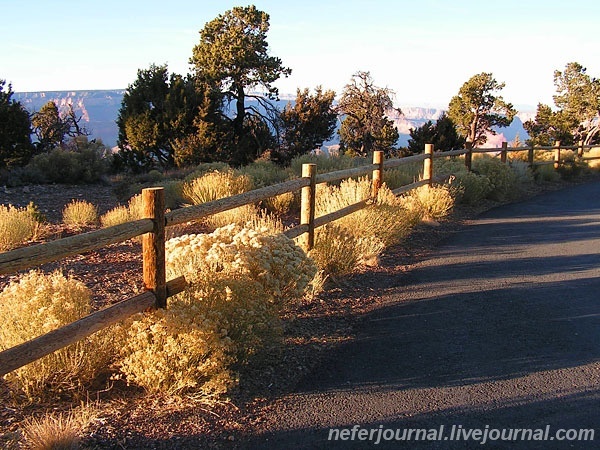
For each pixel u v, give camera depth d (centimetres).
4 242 787
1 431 326
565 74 4847
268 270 454
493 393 382
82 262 707
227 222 928
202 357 380
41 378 366
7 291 409
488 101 4725
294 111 3127
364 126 3522
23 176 1636
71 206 1030
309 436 333
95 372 389
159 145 2377
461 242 890
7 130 1925
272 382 402
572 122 4775
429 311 551
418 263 750
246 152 2753
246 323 410
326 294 605
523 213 1222
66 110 4297
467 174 1338
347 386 396
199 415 355
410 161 1044
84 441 318
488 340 475
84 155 1775
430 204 1084
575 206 1340
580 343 466
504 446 319
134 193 1377
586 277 666
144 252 397
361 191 855
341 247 675
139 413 355
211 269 432
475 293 605
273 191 581
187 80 2628
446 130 2930
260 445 324
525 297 589
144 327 383
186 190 1213
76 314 395
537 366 423
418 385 396
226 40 3014
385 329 505
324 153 1961
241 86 3048
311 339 482
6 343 373
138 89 2423
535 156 2220
